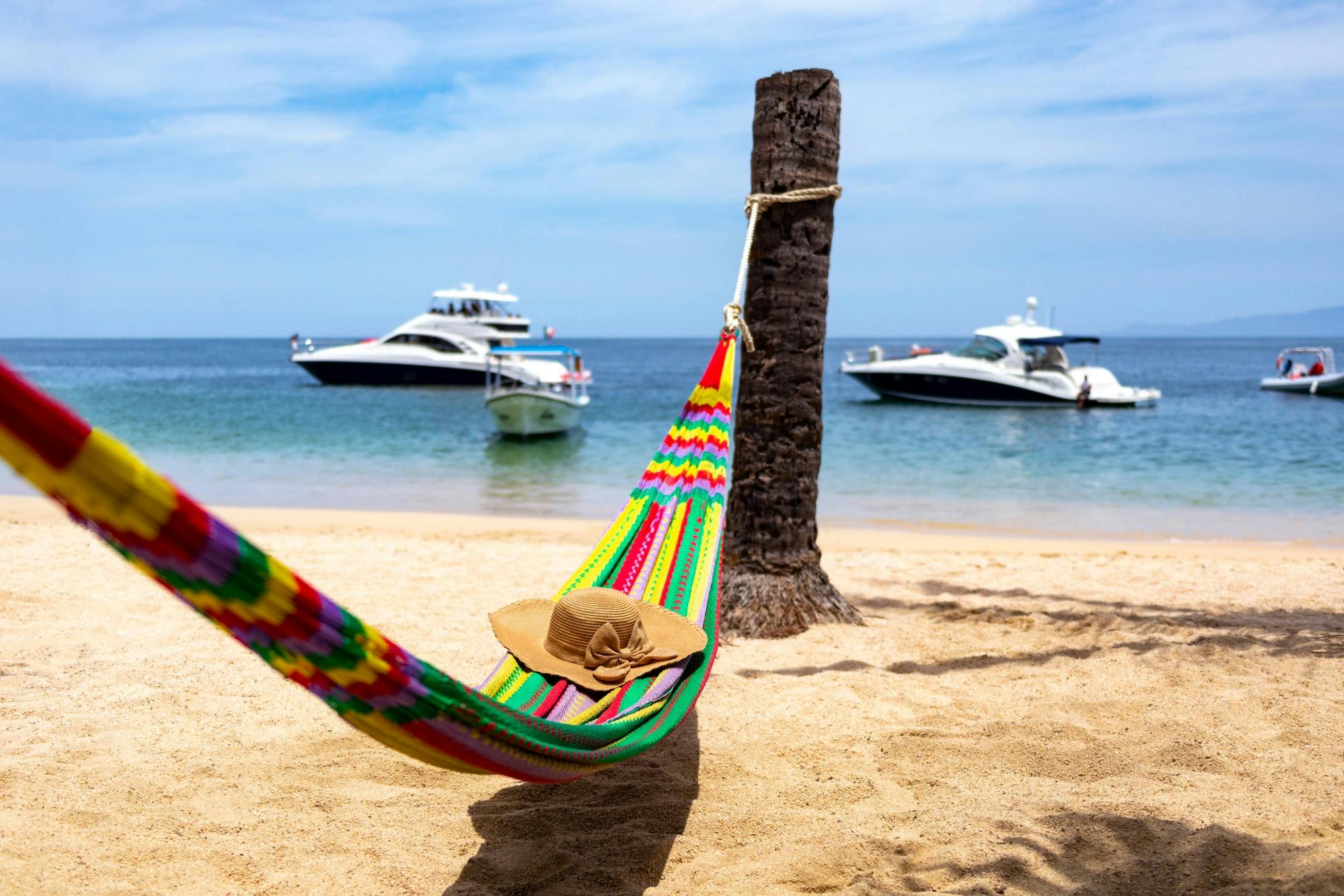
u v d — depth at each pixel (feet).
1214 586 26.63
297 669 7.29
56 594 22.86
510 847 11.74
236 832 11.93
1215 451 70.59
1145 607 23.44
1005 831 11.93
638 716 11.78
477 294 140.67
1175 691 16.89
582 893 10.73
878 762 14.24
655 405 118.21
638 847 11.68
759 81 20.38
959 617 22.57
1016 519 43.70
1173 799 12.69
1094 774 13.66
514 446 73.77
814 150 20.07
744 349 21.17
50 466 5.32
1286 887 10.21
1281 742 14.53
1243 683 17.24
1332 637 20.01
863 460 66.59
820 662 18.89
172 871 11.00
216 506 45.01
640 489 18.11
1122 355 462.60
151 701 16.19
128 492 5.61
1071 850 11.45
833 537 36.81
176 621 20.81
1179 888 10.52
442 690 8.03
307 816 12.41
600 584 16.08
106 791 12.88
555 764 9.71
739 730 15.51
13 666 17.74
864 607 23.80
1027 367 104.22
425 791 13.21
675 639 13.82
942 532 40.14
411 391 130.82
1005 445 74.90
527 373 107.04
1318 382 129.18
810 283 20.70
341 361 135.23
